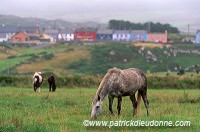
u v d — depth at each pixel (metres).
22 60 135.62
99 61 140.38
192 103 32.75
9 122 18.62
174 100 34.06
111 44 161.88
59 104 29.81
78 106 28.72
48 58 138.38
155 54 154.00
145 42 183.00
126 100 33.25
